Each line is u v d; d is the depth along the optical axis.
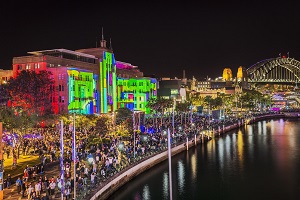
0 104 111.19
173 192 64.94
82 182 52.53
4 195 47.00
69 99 132.50
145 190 65.31
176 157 96.94
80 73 141.62
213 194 64.25
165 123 140.25
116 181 62.53
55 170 60.19
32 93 113.31
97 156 67.19
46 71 125.88
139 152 81.06
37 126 105.38
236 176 77.25
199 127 134.38
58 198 46.22
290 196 63.25
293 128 183.62
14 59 138.88
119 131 101.62
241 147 116.25
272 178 75.38
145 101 192.50
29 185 46.25
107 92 165.00
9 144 75.81
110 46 173.50
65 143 78.88
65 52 145.62
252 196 63.34
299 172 80.75
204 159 94.94
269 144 123.44
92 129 102.31
